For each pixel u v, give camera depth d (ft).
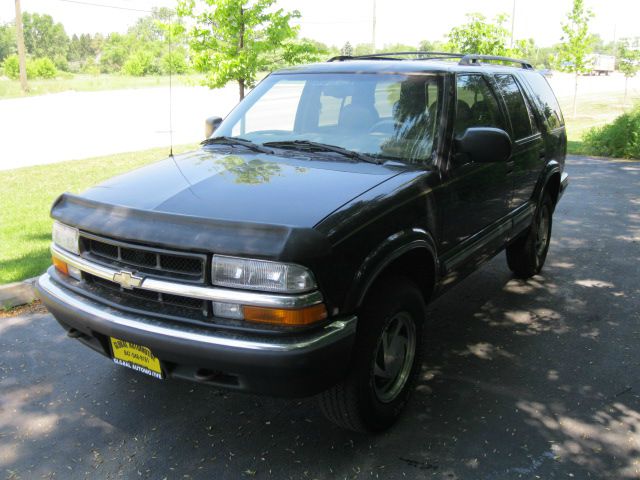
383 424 10.97
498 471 10.07
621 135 46.06
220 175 11.18
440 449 10.65
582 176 37.37
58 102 93.61
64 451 10.61
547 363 13.76
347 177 11.06
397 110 12.90
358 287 9.48
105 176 34.04
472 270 14.32
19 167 37.32
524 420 11.52
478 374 13.26
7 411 11.78
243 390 9.19
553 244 23.04
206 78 34.47
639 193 32.22
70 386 12.71
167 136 52.11
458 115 12.98
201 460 10.39
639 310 16.79
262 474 10.03
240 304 8.82
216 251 8.79
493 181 14.32
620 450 10.64
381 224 10.11
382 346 10.80
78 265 10.34
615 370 13.44
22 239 21.91
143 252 9.51
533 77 19.12
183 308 9.35
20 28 122.42
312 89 13.96
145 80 151.33
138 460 10.38
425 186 11.45
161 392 12.51
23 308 16.62
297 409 11.93
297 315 8.73
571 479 9.90
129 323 9.40
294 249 8.61
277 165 11.73
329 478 9.92
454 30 59.57
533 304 17.24
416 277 12.28
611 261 20.98
